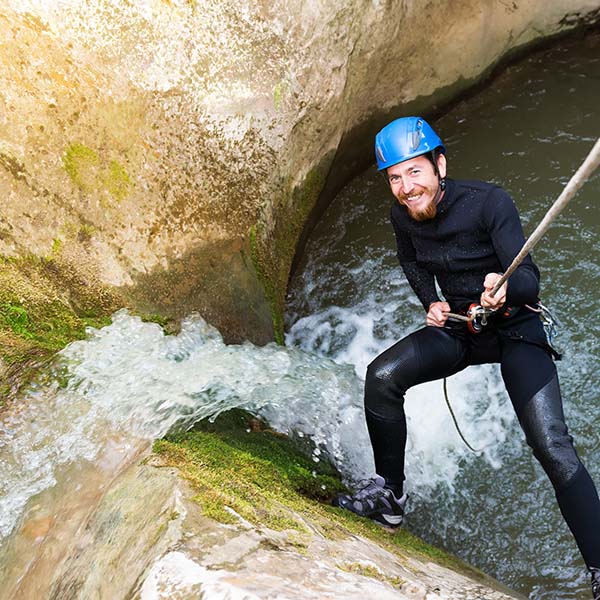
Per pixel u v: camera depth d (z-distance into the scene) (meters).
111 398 3.03
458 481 3.73
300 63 4.12
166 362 3.37
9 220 3.40
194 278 3.80
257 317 4.08
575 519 2.61
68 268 3.47
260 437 3.36
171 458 2.76
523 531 3.54
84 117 3.52
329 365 4.05
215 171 3.92
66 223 3.50
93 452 2.85
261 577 2.04
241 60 3.92
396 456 3.04
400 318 4.50
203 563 2.09
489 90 5.59
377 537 2.89
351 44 4.36
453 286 2.96
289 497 2.81
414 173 2.80
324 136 4.50
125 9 3.56
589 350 4.14
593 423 3.88
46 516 2.64
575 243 4.57
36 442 2.84
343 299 4.63
